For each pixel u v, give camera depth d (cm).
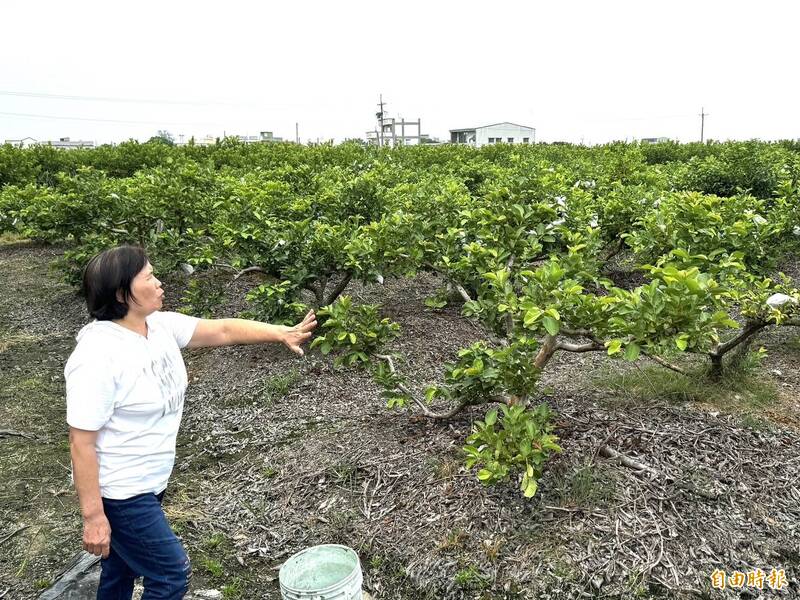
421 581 301
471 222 514
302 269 558
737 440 370
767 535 304
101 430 228
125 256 230
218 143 1577
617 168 1012
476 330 612
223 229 607
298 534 345
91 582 320
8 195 891
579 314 310
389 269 537
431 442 392
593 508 318
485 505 329
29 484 416
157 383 235
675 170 1083
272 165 1316
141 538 235
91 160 1483
